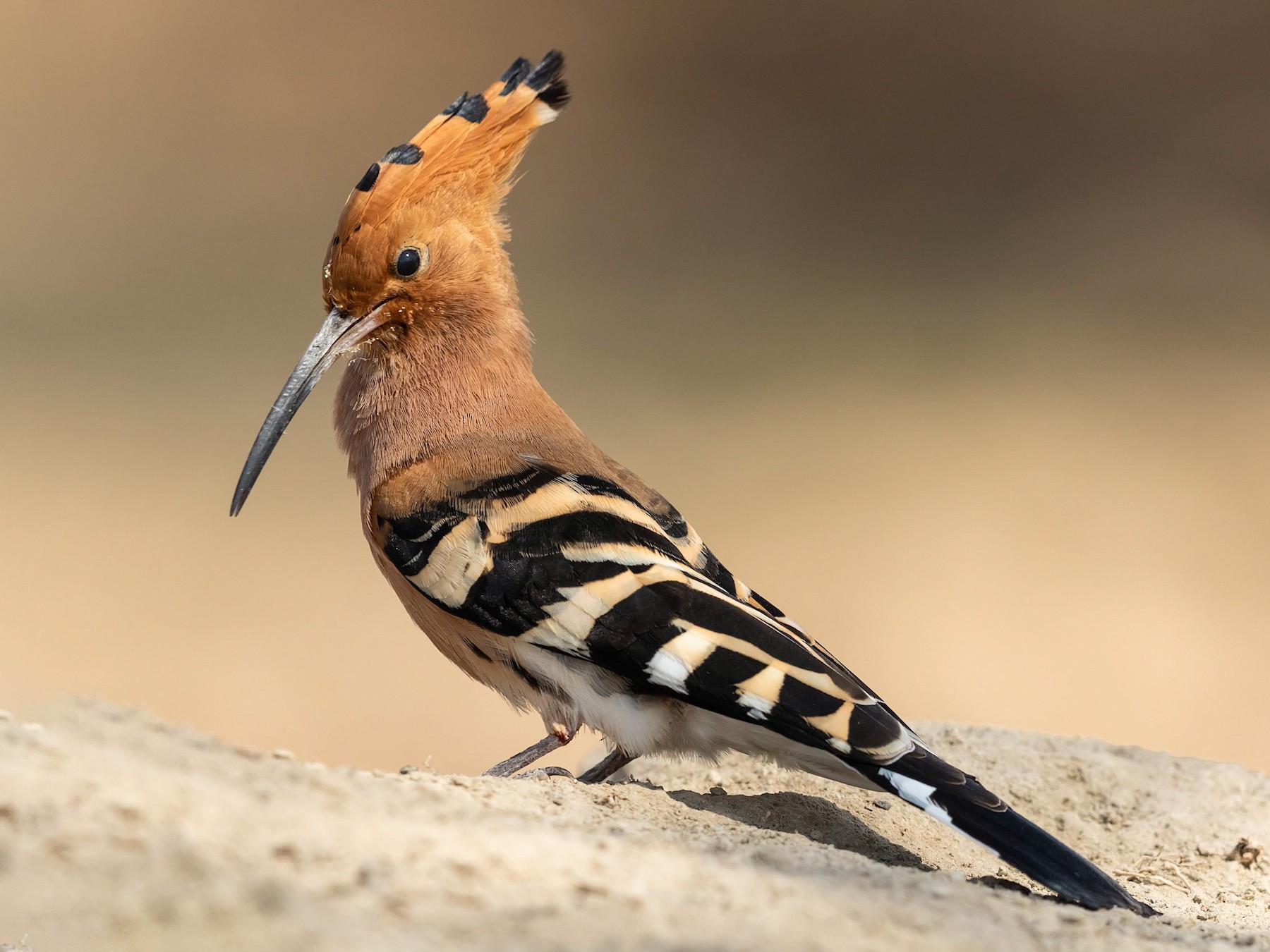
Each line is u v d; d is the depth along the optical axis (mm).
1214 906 4438
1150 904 4434
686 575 4406
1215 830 4488
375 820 4332
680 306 8562
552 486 4430
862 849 4418
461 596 4418
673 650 4395
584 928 4297
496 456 4441
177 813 4316
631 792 4406
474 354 4461
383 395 4461
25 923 4285
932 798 4375
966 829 4371
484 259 4473
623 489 4434
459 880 4312
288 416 4461
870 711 4387
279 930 4289
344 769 4367
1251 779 4523
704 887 4324
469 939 4293
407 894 4305
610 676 4410
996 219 9492
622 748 4418
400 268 4457
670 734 4410
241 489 4461
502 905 4305
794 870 4348
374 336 4461
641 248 9312
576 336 8125
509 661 4422
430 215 4461
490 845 4328
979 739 4543
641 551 4410
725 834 4379
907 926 4324
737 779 4492
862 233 9453
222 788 4332
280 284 8594
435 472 4441
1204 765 4531
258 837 4316
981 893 4355
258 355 7770
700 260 9164
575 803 4387
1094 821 4496
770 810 4426
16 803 4309
